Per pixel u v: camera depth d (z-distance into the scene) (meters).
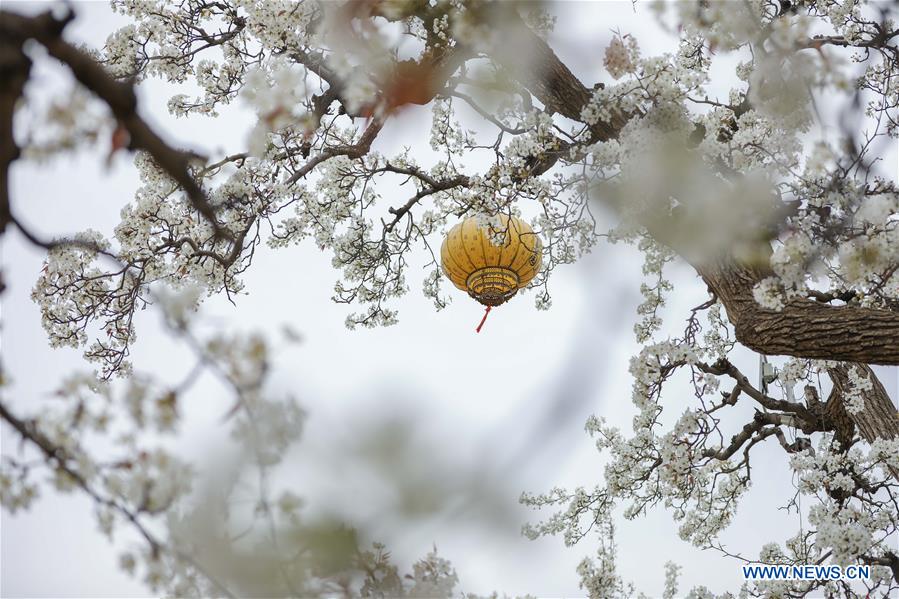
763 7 6.12
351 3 2.93
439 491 1.70
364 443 1.67
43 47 2.07
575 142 4.73
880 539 6.81
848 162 3.76
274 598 2.25
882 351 4.48
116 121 2.17
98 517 2.34
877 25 6.12
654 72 4.13
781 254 3.82
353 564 2.37
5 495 2.40
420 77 3.02
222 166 6.69
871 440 7.49
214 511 2.20
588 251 4.62
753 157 4.33
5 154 2.06
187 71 7.47
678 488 6.83
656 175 3.28
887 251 3.80
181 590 2.46
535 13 3.35
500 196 5.58
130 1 7.19
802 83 3.54
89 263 6.69
